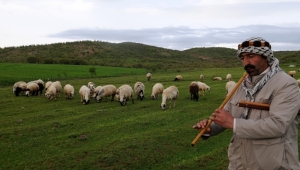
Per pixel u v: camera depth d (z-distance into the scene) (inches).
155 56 6781.5
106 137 552.1
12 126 677.3
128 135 557.9
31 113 851.4
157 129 598.5
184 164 401.4
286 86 122.3
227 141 511.8
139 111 832.9
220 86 1563.7
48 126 649.6
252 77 136.4
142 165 406.0
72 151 467.2
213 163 409.7
